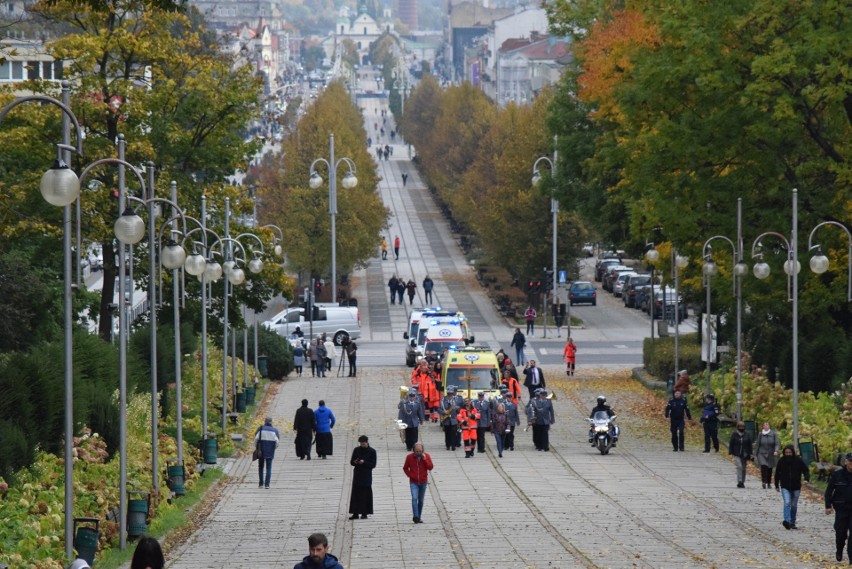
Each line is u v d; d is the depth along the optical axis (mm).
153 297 90062
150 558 42062
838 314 134375
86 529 68000
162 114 139000
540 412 120188
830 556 70375
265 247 154125
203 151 142250
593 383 172250
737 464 98188
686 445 122750
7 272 131750
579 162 184500
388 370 191625
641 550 72000
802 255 125938
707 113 127438
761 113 121250
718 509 87750
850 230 125625
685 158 126625
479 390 138500
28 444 81938
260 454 101938
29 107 129250
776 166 125875
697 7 123750
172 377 136375
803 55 117562
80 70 133125
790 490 79625
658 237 159375
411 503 92375
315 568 46438
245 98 140875
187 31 144375
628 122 135375
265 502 95250
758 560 68625
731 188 127875
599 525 81250
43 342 115062
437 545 74875
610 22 173125
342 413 147625
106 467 89750
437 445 125000
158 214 104812
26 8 139375
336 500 95375
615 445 120188
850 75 116375
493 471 108312
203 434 114500
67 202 53156
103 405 97125
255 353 172500
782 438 109625
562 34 188375
